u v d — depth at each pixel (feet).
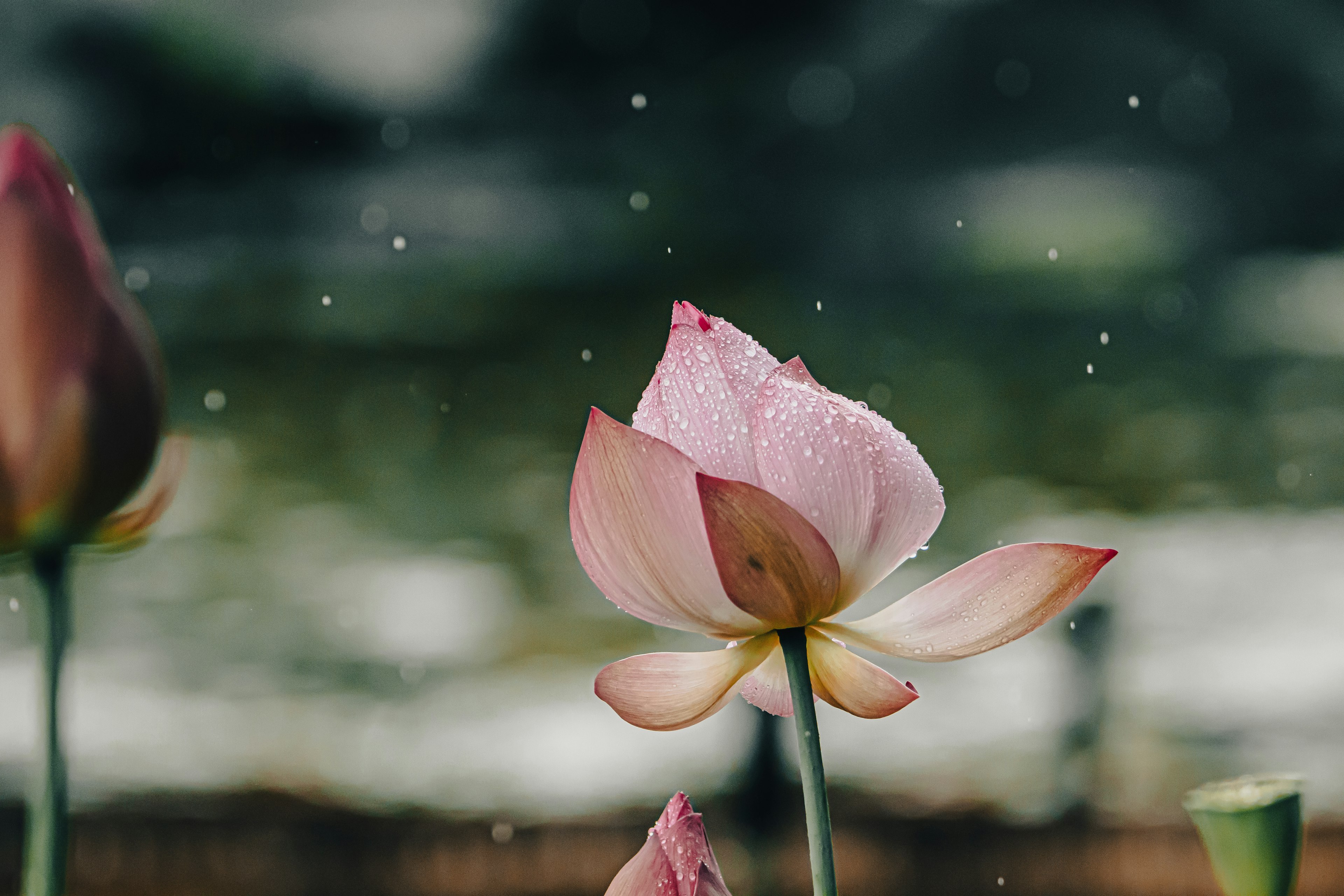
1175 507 40.98
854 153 112.57
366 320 83.35
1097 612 22.21
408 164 117.29
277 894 18.76
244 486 44.73
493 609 32.30
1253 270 98.78
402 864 18.90
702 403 4.31
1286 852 4.30
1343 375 65.00
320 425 55.01
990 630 4.26
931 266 100.58
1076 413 57.31
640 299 91.97
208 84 107.55
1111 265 96.63
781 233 106.63
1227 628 29.73
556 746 23.56
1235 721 24.13
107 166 107.55
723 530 4.17
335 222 109.09
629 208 111.14
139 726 24.38
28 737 23.08
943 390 63.10
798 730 4.15
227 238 106.63
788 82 116.67
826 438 4.27
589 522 4.25
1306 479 44.37
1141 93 109.29
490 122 120.88
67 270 3.96
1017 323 82.99
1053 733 22.36
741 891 18.28
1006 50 109.50
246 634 30.27
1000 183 107.86
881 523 4.27
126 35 104.73
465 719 25.03
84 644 29.55
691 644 29.71
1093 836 18.26
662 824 4.13
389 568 35.55
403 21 118.32
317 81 114.11
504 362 70.69
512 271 100.68
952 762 22.00
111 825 18.97
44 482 3.94
